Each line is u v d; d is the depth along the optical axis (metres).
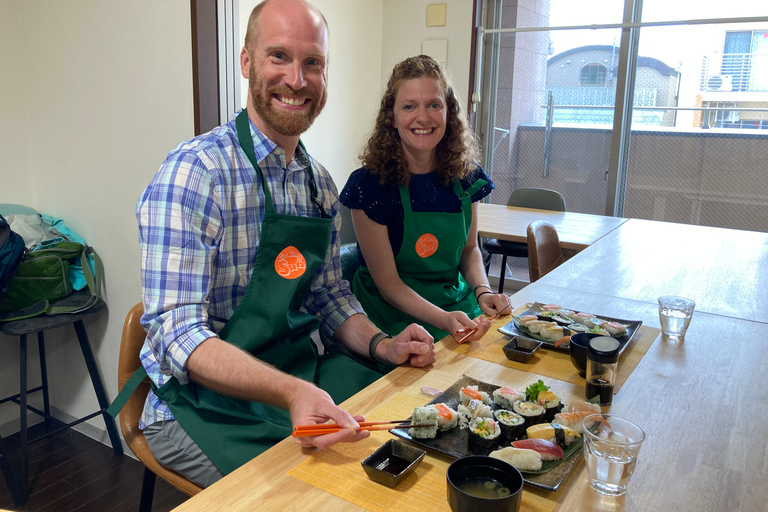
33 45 2.49
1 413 2.80
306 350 1.50
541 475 0.86
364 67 5.00
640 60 4.39
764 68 4.05
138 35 2.15
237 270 1.37
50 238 2.48
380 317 1.88
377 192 1.80
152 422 1.37
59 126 2.49
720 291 1.91
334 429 0.94
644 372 1.26
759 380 1.24
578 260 2.29
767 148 4.15
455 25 4.76
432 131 1.77
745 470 0.91
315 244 1.43
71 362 2.77
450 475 0.80
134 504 2.32
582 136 4.69
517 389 1.17
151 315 1.23
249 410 1.32
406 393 1.16
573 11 4.51
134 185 2.30
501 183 5.08
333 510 0.80
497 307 1.65
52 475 2.51
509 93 4.89
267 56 1.31
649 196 4.59
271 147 1.37
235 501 0.81
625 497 0.83
